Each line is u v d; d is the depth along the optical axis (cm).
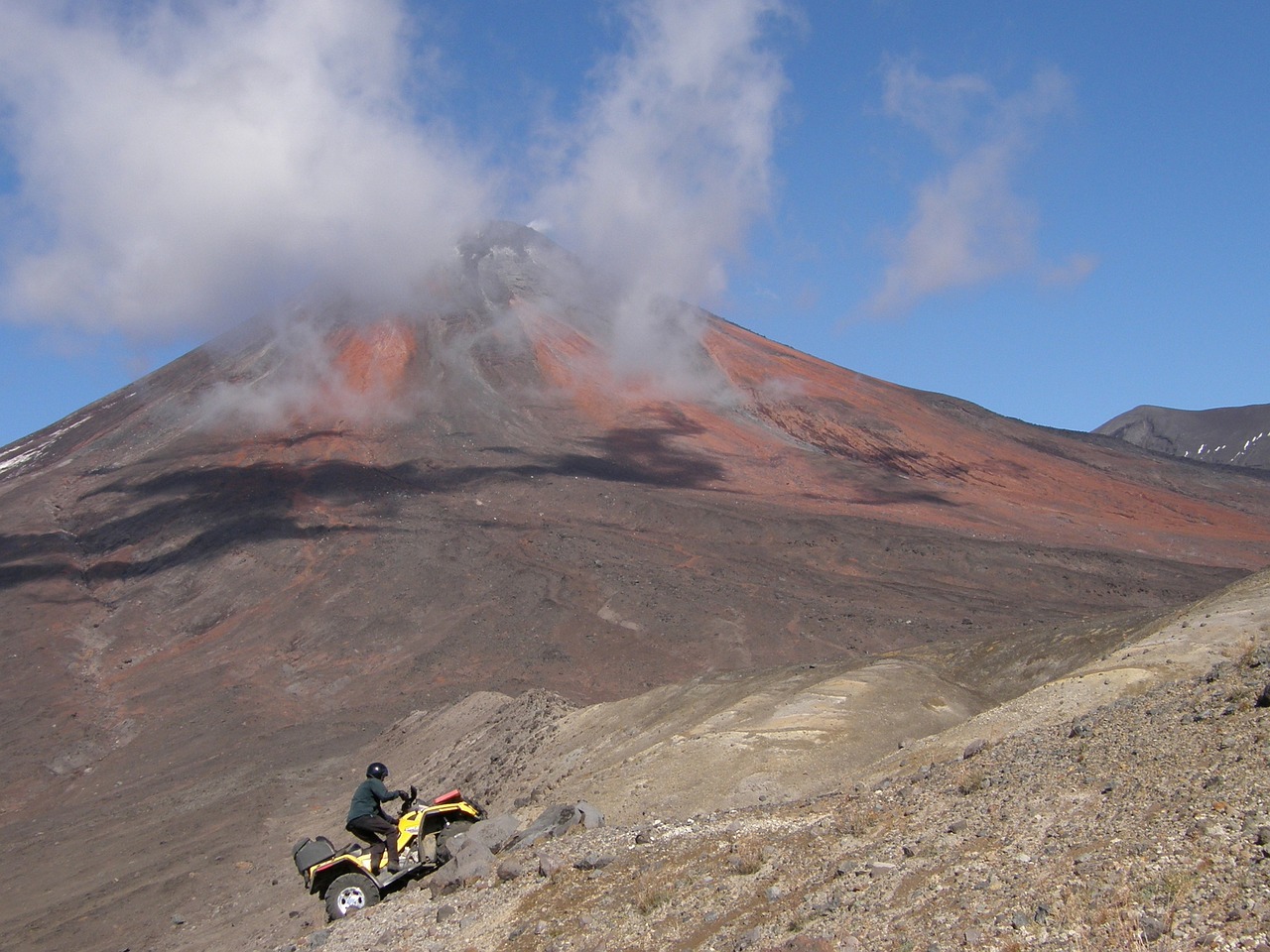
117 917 3556
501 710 4162
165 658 7738
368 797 1447
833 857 997
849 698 2350
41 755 6259
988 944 724
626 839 1316
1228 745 927
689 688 3017
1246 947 617
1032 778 1045
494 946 1056
